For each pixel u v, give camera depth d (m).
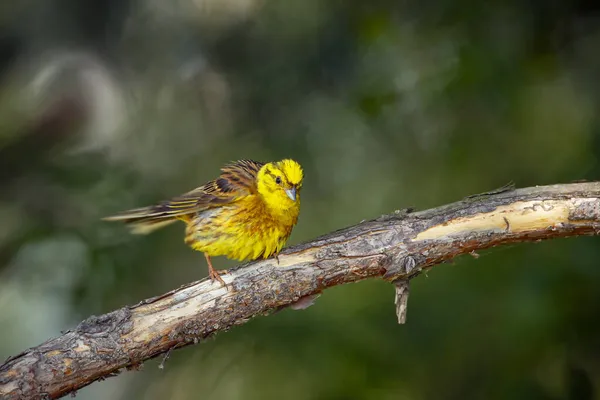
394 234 8.39
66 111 14.70
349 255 8.37
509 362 11.45
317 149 13.38
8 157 13.77
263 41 13.45
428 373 11.75
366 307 12.45
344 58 12.74
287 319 12.32
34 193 13.10
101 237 12.77
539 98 12.83
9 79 14.53
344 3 12.70
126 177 13.27
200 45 14.02
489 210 8.34
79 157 13.56
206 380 12.45
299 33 13.11
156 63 14.49
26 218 12.95
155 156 14.03
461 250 8.42
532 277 11.22
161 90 14.41
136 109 14.53
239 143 13.60
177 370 13.02
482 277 12.17
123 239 12.84
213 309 8.16
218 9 14.01
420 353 11.90
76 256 12.84
